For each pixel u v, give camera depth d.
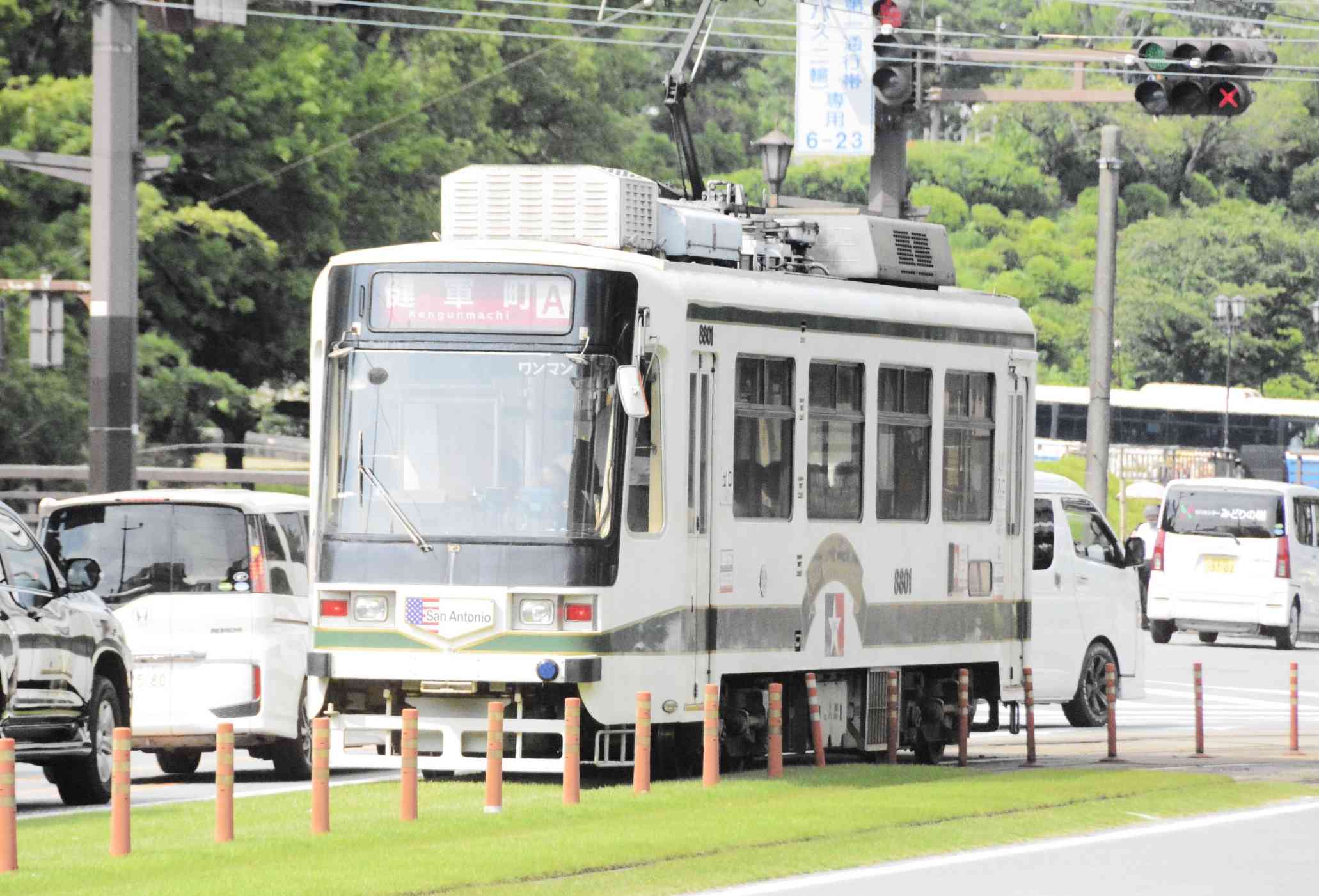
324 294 52.94
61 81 127.50
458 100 186.62
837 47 91.38
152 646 55.69
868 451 59.09
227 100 147.62
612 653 50.84
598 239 54.97
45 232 125.56
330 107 153.38
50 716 48.91
